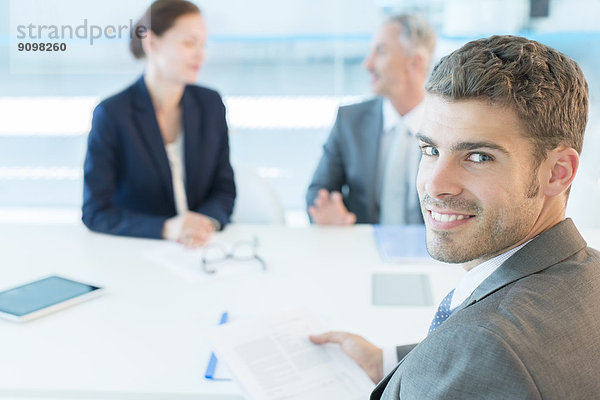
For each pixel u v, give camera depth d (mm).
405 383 723
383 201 2402
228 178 2215
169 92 2109
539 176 773
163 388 1107
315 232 1978
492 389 644
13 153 4258
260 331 1239
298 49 4051
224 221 2018
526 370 640
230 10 3988
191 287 1551
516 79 748
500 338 653
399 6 3727
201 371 1163
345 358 1174
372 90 2416
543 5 3203
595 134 2104
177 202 2203
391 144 2395
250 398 1045
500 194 768
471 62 762
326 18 3975
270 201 2221
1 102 4137
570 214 1979
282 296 1499
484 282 776
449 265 1688
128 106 2068
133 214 1976
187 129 2156
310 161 4203
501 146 750
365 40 3986
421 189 852
